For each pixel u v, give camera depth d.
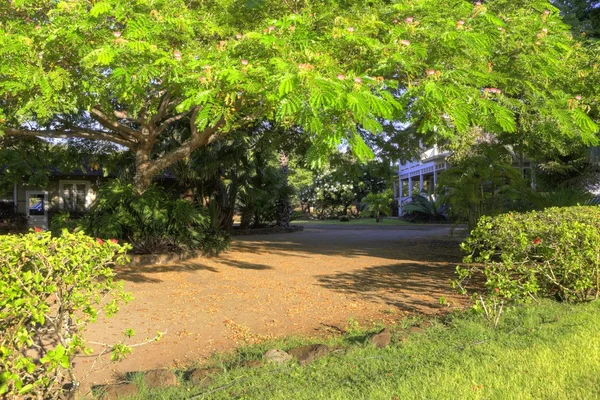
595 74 7.34
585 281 6.43
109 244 3.88
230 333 6.52
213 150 17.08
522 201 14.21
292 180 44.56
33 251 3.41
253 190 22.62
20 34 6.89
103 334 6.39
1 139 12.10
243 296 8.70
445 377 4.05
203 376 4.49
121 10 6.15
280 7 8.19
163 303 8.15
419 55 5.84
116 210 12.90
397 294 8.67
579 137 7.32
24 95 7.06
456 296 8.39
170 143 16.31
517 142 10.45
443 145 13.53
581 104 7.08
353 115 5.16
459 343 5.07
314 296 8.64
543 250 6.52
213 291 9.14
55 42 6.58
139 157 13.09
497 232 6.41
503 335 5.21
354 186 42.72
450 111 5.41
